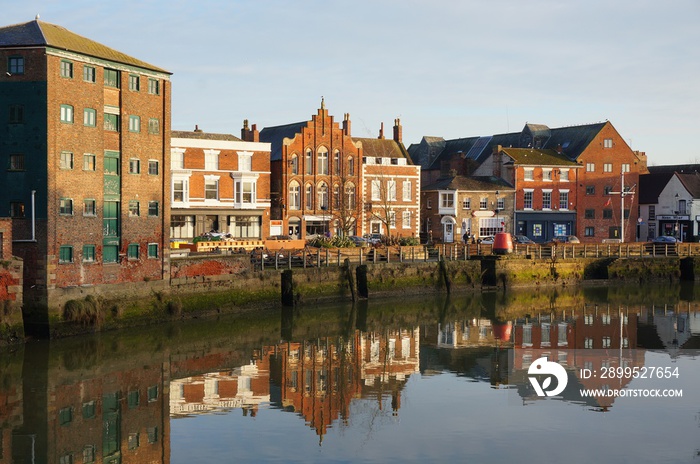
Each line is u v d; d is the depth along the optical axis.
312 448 27.86
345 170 84.00
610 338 48.25
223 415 31.62
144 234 49.88
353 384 36.59
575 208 96.56
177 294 51.16
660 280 78.75
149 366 39.44
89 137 46.75
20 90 44.47
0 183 44.78
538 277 72.88
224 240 65.44
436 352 43.75
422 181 111.44
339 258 61.31
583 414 32.00
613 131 98.62
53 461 26.64
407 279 65.19
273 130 88.25
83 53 46.19
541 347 45.28
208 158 73.44
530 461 26.77
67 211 45.41
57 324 44.03
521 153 96.12
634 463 26.72
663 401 33.91
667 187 101.69
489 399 34.12
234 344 45.12
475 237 88.12
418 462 26.61
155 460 26.64
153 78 51.12
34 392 34.44
